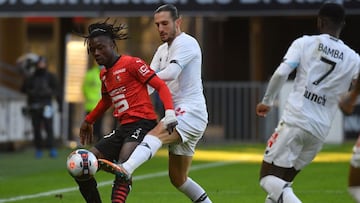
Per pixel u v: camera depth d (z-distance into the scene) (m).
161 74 25.05
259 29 72.88
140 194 34.91
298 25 72.94
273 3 61.28
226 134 67.06
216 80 73.81
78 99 67.12
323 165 48.62
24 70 64.94
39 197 34.53
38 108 56.31
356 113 66.62
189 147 25.52
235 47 74.06
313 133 23.67
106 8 61.97
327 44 23.83
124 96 24.91
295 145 23.77
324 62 23.75
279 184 23.39
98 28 24.98
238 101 66.94
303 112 23.59
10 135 62.78
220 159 53.88
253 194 34.91
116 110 25.25
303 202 32.28
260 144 65.62
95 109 26.25
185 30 73.06
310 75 23.72
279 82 23.64
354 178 20.97
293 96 23.91
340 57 23.86
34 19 76.44
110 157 25.00
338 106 22.14
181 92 25.52
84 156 23.12
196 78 25.61
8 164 52.09
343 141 66.38
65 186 39.03
